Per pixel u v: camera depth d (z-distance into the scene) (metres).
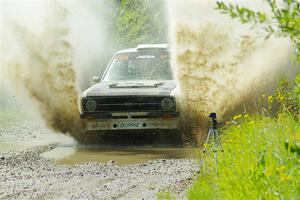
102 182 19.97
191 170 21.27
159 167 22.38
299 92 12.01
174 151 26.72
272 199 11.91
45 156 26.30
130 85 29.77
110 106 28.98
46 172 22.11
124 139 30.69
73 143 30.66
